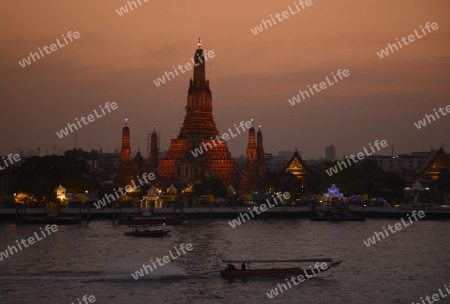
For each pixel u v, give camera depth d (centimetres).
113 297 13725
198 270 15962
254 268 15838
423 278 15475
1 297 13650
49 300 13475
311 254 18262
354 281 15125
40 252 18462
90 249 19038
